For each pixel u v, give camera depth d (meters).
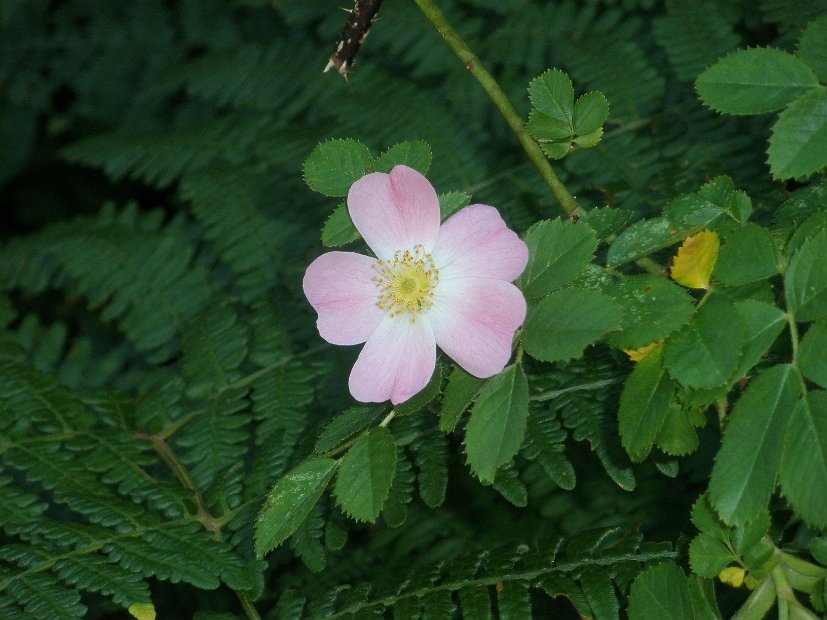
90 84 1.00
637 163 0.71
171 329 0.79
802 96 0.54
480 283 0.55
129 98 1.00
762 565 0.56
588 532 0.61
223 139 0.85
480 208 0.56
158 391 0.70
